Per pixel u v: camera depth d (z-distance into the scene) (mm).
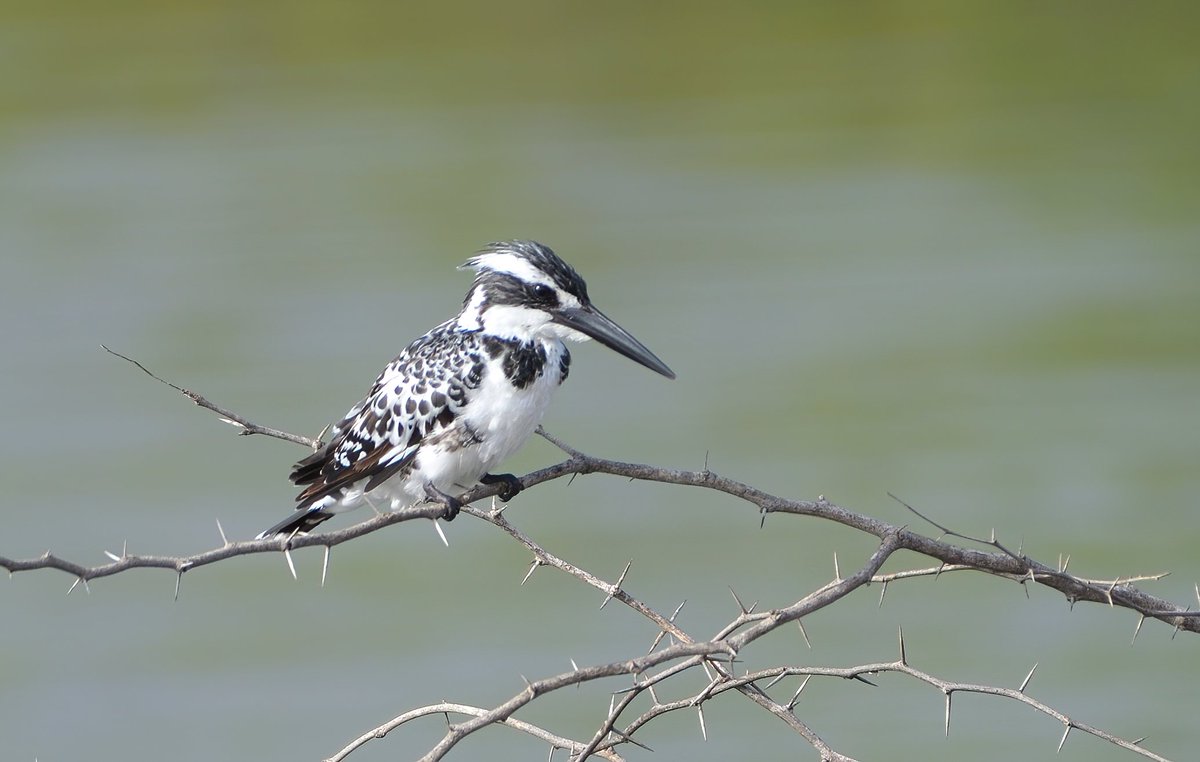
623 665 4703
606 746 5383
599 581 5691
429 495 7070
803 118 20797
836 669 5293
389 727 5430
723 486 5805
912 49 22641
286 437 6383
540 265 7195
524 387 7109
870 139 20672
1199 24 23109
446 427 7027
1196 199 19047
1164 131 20734
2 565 4211
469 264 7426
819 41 22812
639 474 5852
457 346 7102
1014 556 5633
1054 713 5098
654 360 7125
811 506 5691
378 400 7133
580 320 7156
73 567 4383
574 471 5863
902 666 5258
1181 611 5668
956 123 20859
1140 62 22312
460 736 4711
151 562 4531
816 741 5242
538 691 4723
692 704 5305
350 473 7062
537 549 5758
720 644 4723
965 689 5191
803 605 5000
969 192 19453
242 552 4781
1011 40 23031
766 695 5363
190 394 6223
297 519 7031
